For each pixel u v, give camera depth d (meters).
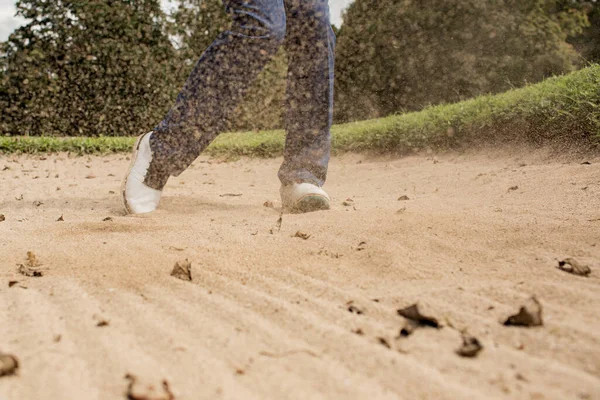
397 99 14.56
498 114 5.00
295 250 1.88
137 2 13.68
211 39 12.70
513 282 1.47
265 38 2.44
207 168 6.52
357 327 1.22
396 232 2.04
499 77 14.85
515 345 1.09
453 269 1.62
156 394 0.88
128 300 1.42
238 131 12.48
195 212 2.76
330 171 5.48
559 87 4.84
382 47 14.42
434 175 4.19
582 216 2.17
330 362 1.04
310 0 2.50
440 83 14.59
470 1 14.48
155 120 13.95
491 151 4.96
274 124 12.72
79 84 13.60
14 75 13.29
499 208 2.47
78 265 1.76
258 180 4.97
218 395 0.92
